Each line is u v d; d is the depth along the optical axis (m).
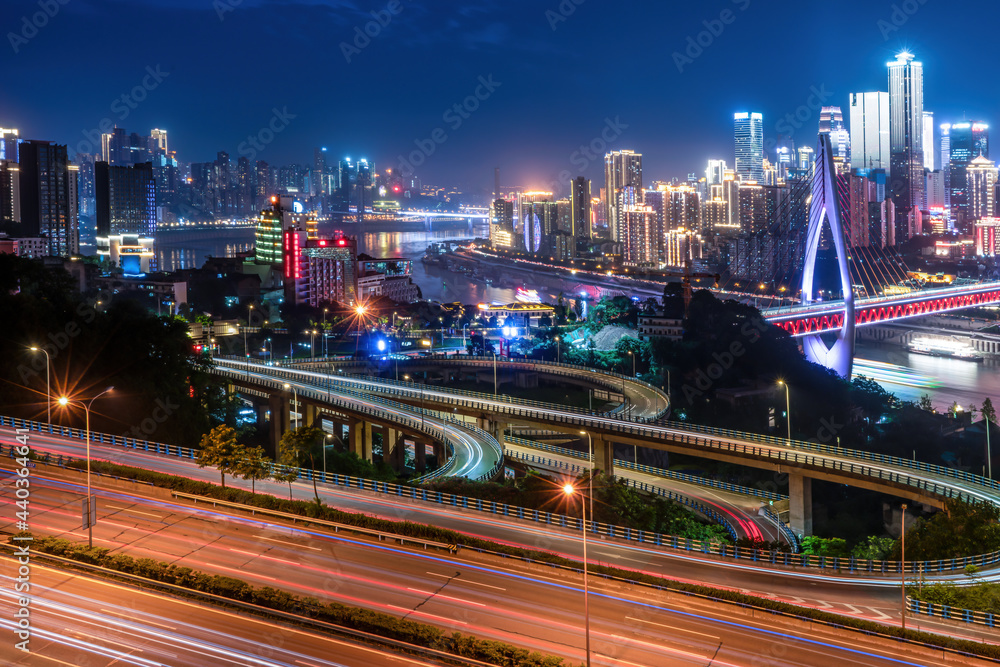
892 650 63.41
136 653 59.94
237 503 90.94
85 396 140.62
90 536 77.12
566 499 106.81
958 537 96.69
